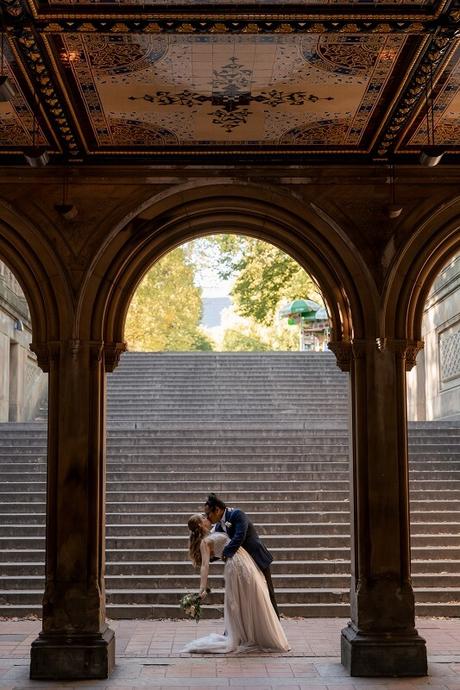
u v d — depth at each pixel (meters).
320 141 7.81
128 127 7.46
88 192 8.09
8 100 6.39
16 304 18.25
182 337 30.30
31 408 19.39
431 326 17.69
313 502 12.16
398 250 8.09
